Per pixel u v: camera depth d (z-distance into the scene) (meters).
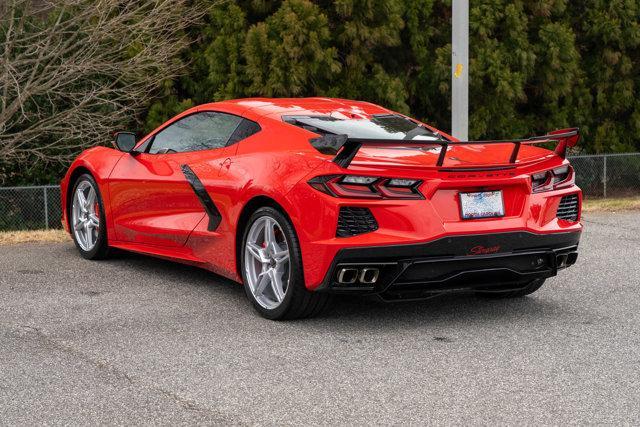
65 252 9.05
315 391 4.80
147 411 4.49
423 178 5.85
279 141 6.57
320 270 5.86
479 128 15.48
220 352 5.52
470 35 15.35
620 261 8.82
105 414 4.45
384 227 5.81
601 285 7.67
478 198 6.02
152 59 13.57
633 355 5.52
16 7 13.79
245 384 4.91
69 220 8.93
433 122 15.97
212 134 7.27
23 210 13.02
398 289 5.96
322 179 5.84
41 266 8.28
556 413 4.49
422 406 4.58
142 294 7.14
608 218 12.44
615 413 4.49
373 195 5.80
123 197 8.02
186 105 14.30
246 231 6.49
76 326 6.13
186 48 14.60
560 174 6.56
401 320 6.39
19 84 13.78
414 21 15.16
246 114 7.07
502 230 6.02
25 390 4.80
